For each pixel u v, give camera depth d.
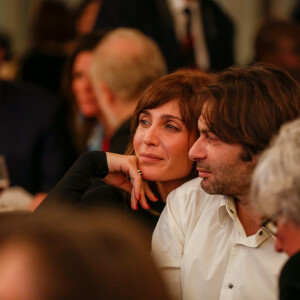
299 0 14.80
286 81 3.75
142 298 1.87
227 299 3.78
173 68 10.60
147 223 4.56
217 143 3.68
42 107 8.69
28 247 1.87
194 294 3.95
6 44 10.31
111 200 4.66
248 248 3.79
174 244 4.17
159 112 4.29
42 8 11.60
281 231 2.91
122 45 7.38
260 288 3.72
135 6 10.41
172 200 4.30
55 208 3.99
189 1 11.15
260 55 9.99
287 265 2.86
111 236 1.97
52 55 11.44
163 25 10.55
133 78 7.23
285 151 2.87
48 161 8.59
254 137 3.58
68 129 9.02
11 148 8.45
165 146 4.30
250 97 3.63
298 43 9.77
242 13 18.16
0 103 8.59
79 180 4.35
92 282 1.83
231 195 3.77
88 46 8.84
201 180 4.21
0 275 1.83
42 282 1.80
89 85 8.72
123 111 7.36
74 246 1.89
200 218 4.08
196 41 11.27
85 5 12.59
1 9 18.84
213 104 3.67
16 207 6.24
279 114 3.62
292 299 2.78
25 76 11.44
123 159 4.41
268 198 2.87
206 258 3.95
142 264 1.92
